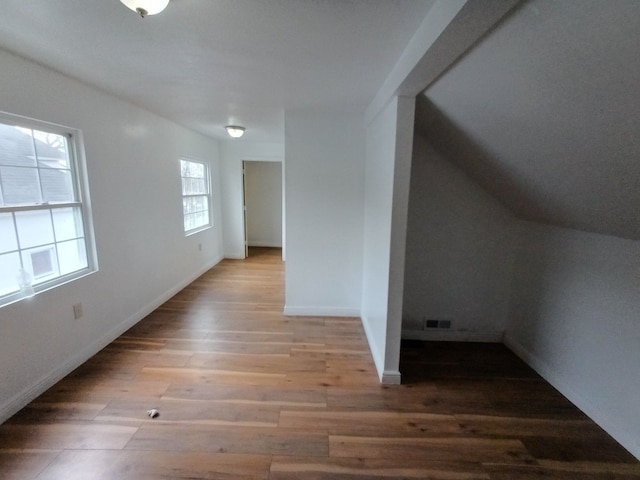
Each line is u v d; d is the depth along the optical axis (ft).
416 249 9.28
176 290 13.53
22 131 6.59
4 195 6.29
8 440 5.50
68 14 4.59
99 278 8.55
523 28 3.62
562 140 4.73
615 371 5.89
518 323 8.89
